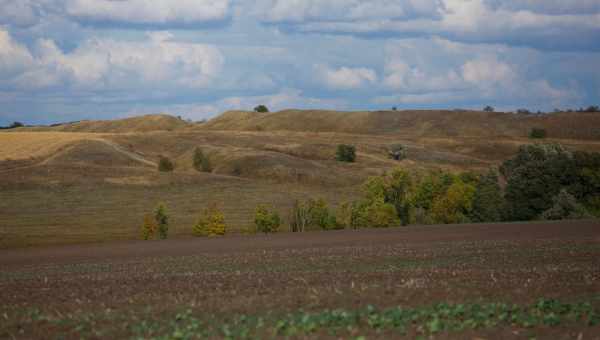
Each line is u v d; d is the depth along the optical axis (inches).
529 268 1483.8
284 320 855.1
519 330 799.1
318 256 2079.2
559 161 4421.8
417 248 2255.2
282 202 5654.5
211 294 1157.1
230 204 5516.7
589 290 1095.6
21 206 5157.5
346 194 6186.0
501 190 5017.2
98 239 4101.9
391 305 974.4
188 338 783.7
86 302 1122.7
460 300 1003.3
